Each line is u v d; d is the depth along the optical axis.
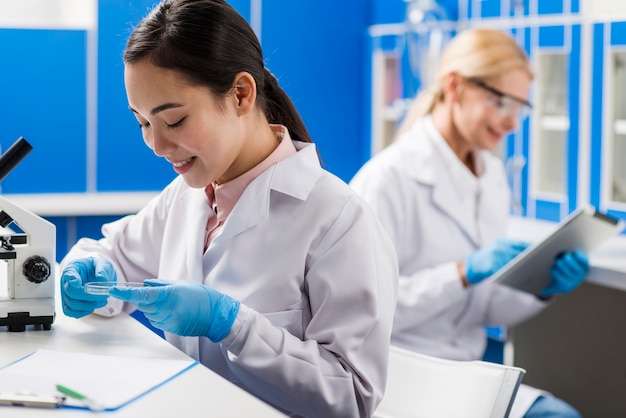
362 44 4.83
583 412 3.13
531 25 3.72
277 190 1.67
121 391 1.27
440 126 2.79
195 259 1.74
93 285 1.56
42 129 4.23
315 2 4.72
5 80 4.16
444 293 2.62
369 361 1.62
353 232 1.63
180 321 1.49
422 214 2.71
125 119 4.34
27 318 1.62
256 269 1.66
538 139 3.68
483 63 2.67
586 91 3.45
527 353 3.14
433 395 1.75
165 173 4.43
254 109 1.69
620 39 3.28
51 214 3.92
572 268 2.70
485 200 2.80
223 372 1.69
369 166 2.78
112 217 4.09
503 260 2.59
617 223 2.55
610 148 3.36
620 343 3.02
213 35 1.54
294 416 1.66
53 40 4.19
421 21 4.26
